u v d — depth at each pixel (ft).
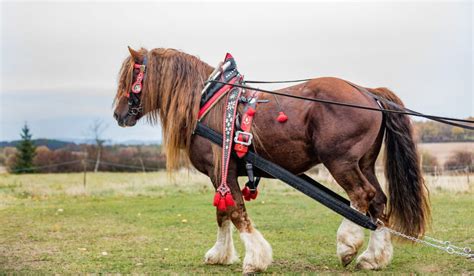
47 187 74.43
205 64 24.98
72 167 131.44
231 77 23.66
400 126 23.25
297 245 29.84
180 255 27.68
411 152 23.22
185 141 24.22
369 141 22.45
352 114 22.17
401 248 28.02
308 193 22.31
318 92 22.72
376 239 23.44
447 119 21.18
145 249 29.40
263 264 22.75
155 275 23.07
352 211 22.03
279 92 23.30
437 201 47.34
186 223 39.14
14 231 36.32
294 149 22.79
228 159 22.56
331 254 27.30
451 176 66.23
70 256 27.61
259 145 22.93
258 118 22.91
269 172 22.57
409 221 23.22
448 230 32.99
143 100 25.29
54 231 36.24
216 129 23.25
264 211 44.11
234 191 23.03
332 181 57.00
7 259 26.94
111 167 125.90
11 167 135.64
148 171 118.83
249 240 22.89
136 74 25.29
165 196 59.06
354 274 22.39
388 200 23.91
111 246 30.42
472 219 37.14
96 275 23.25
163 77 24.73
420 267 23.86
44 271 24.07
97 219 42.14
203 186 66.18
